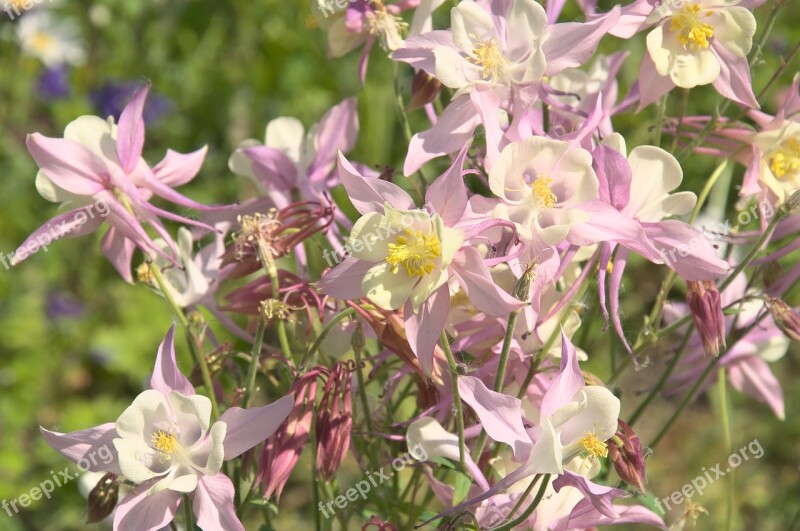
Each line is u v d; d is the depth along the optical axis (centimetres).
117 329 177
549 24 93
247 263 94
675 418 100
